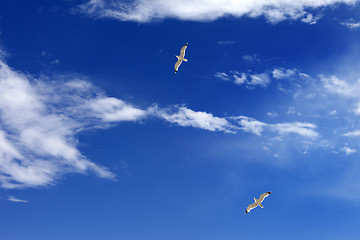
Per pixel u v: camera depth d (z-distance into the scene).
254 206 59.59
